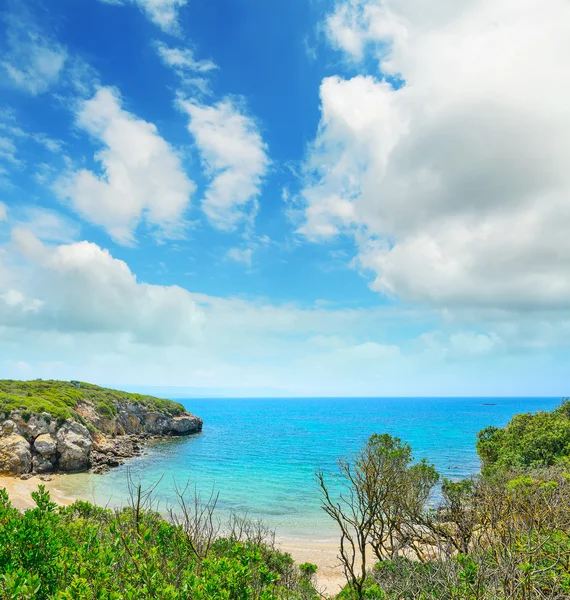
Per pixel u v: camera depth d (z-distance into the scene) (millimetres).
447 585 5891
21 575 4793
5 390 63438
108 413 75875
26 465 46156
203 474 51031
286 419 169000
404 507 12055
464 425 129125
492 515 8180
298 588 10656
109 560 5805
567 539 7387
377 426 126938
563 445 25469
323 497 38656
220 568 5656
